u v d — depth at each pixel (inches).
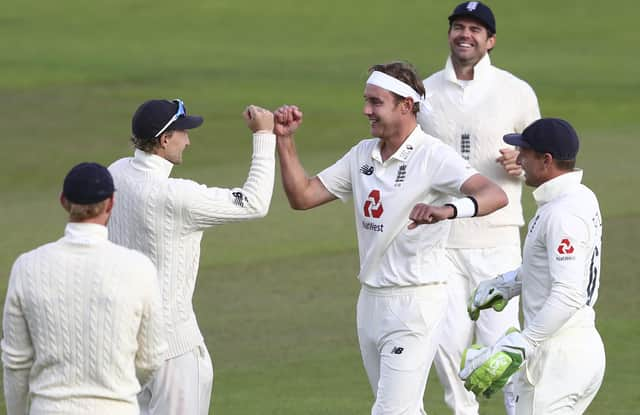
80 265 708.7
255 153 885.8
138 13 5108.3
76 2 5344.5
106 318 704.4
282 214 2122.3
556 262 822.5
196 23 4884.4
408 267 909.2
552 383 843.4
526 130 859.4
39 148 2728.8
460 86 1183.6
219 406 1177.4
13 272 716.7
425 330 911.0
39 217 2102.6
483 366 828.6
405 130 915.4
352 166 947.3
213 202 867.4
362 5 5226.4
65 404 705.6
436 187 904.3
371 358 947.3
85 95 3410.4
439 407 1200.8
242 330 1462.8
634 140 2790.4
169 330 867.4
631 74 3801.7
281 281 1690.5
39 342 709.9
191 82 3656.5
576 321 847.1
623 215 2047.2
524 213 2054.6
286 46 4379.9
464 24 1172.5
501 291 923.4
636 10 5004.9
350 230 2003.0
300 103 3331.7
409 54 4146.2
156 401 875.4
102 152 2716.5
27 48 4274.1
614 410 1145.4
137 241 870.4
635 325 1459.2
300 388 1242.0
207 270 1748.3
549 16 4916.3
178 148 885.8
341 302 1590.8
